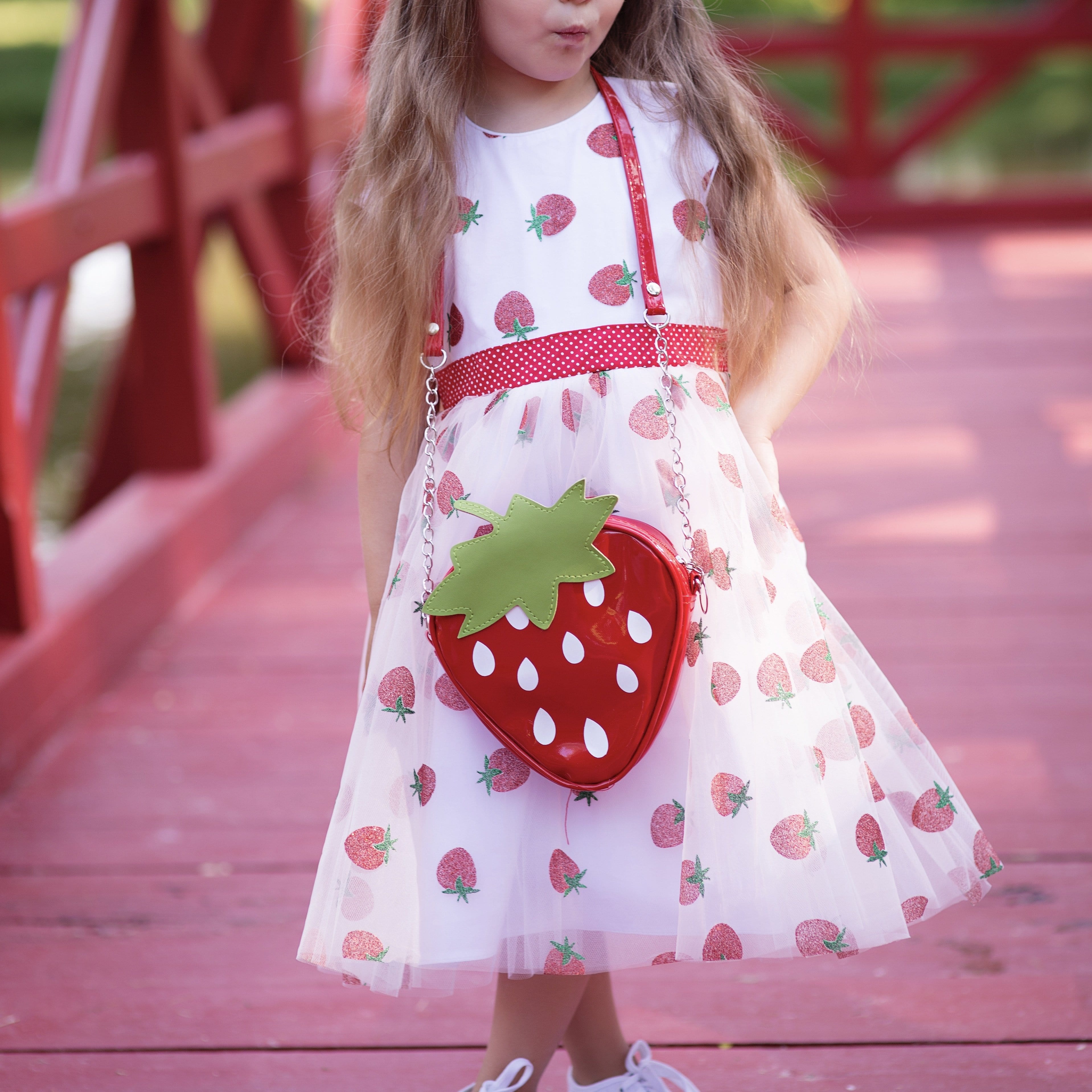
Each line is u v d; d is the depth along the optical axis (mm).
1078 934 1947
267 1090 1687
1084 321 5844
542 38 1327
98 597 2896
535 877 1336
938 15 15656
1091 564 3410
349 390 1488
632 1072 1552
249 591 3477
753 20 14258
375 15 1521
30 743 2578
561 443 1354
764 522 1403
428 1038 1785
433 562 1382
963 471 4164
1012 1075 1658
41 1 15375
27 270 2646
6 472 2580
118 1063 1746
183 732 2713
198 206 3678
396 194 1393
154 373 3627
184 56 3832
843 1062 1695
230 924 2059
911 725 1480
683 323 1388
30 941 2021
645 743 1273
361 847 1371
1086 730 2572
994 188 10375
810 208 1567
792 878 1322
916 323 5961
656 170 1399
